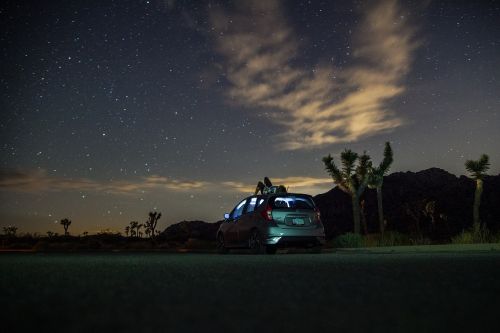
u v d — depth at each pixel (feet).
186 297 13.23
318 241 42.50
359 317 10.37
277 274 19.56
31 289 14.94
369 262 25.64
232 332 8.94
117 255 41.70
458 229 206.90
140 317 10.31
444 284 15.69
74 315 10.54
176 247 84.69
